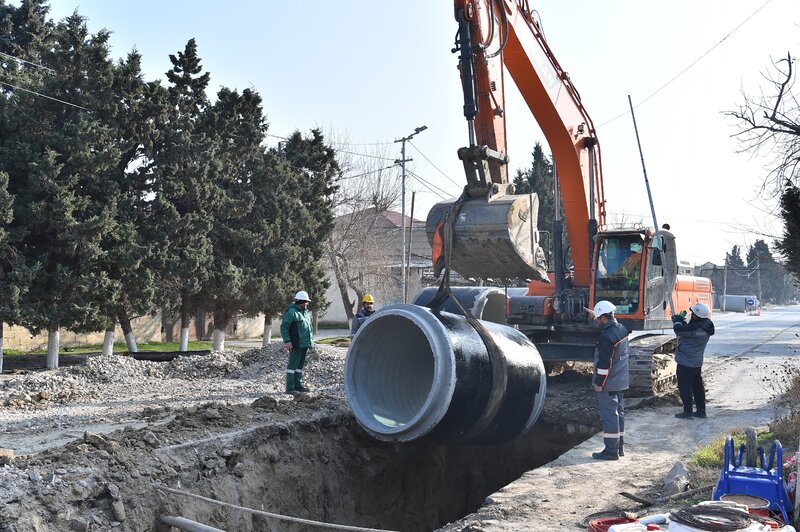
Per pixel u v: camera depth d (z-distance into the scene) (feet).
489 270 30.55
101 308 65.98
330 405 35.37
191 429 28.50
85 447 24.45
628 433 33.04
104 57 68.03
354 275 121.49
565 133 40.73
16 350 85.51
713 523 14.07
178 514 24.34
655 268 44.45
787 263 45.34
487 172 29.94
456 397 27.12
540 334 46.44
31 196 62.75
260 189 85.46
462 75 29.78
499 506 22.56
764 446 27.02
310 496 30.71
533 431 39.88
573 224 43.91
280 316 85.97
